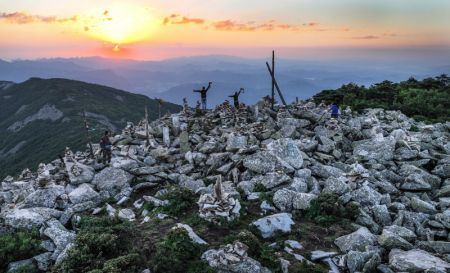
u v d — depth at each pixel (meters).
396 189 20.66
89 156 27.31
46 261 15.75
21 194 23.11
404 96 47.53
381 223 17.62
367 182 20.16
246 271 13.34
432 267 13.17
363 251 15.07
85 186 21.80
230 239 15.48
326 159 24.25
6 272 15.21
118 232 16.45
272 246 15.42
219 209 17.30
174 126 30.20
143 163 24.81
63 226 18.47
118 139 29.52
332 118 30.09
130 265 13.91
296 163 22.25
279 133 27.44
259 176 21.30
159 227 17.25
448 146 26.27
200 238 15.74
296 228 16.89
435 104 44.53
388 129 30.78
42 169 27.81
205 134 29.08
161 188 21.97
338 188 19.17
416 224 17.08
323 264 14.61
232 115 31.70
